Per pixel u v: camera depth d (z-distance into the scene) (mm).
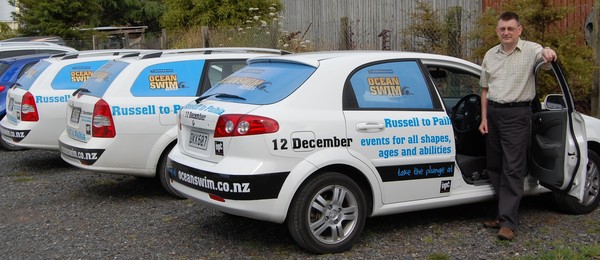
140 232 5805
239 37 14016
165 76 6910
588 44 9719
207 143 5055
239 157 4758
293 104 4879
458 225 5742
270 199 4715
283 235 5578
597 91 8336
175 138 6758
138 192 7398
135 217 6316
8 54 12805
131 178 8180
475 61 9969
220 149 4871
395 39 12617
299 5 16250
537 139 5504
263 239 5488
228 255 5121
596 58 8461
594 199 6059
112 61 7348
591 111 8445
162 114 6738
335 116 4957
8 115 9000
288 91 4961
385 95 5254
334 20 14984
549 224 5730
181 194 5320
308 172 4777
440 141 5355
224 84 5512
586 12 10047
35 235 5824
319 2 15500
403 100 5312
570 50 8672
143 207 6703
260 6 16594
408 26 11758
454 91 6535
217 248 5297
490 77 5406
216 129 4910
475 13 11250
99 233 5820
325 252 4992
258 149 4707
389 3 13383
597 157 6062
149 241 5535
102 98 6617
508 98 5254
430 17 11195
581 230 5535
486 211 6160
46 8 21141
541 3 8734
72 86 8531
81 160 6645
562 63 8523
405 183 5219
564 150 5258
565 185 5328
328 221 4973
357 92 5133
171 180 5496
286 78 5102
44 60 9023
